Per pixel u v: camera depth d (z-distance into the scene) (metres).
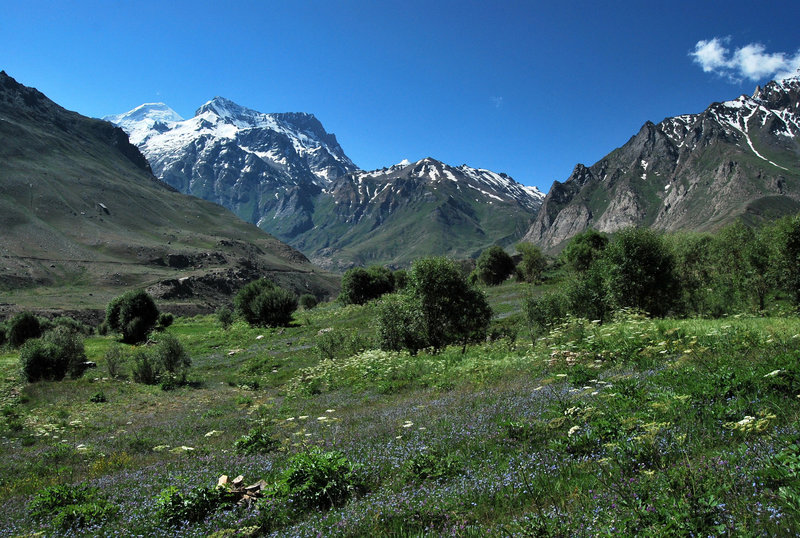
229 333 53.34
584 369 11.73
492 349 23.42
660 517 3.49
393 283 71.38
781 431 4.86
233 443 11.72
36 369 28.34
